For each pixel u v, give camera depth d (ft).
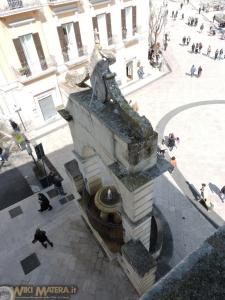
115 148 23.72
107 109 23.97
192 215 46.98
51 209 49.47
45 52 65.77
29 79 64.64
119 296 36.60
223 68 95.91
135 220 27.71
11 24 56.80
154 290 13.38
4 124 72.90
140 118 20.63
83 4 66.28
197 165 57.11
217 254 14.73
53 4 59.98
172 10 166.20
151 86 88.38
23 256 42.47
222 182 53.11
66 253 42.19
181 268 14.23
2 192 54.85
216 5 167.84
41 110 73.05
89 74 24.97
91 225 37.96
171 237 43.65
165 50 112.06
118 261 38.60
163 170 23.48
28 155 64.13
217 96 79.97
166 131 67.62
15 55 60.70
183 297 13.08
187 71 95.66
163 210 48.01
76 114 29.30
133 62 88.69
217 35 125.90
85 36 71.15
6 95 63.93
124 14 76.95
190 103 77.77
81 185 41.34
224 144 61.98
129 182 22.48
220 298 13.03
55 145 66.54
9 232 46.37
